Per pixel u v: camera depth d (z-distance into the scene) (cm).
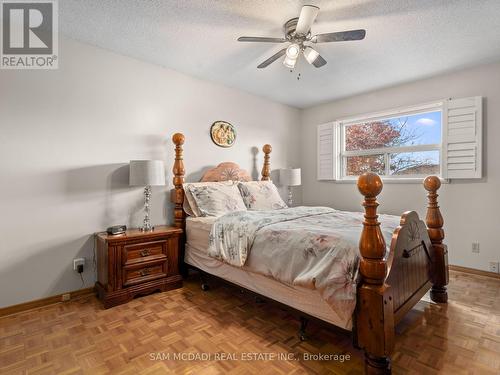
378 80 345
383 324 136
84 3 197
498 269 292
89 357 163
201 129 341
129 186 281
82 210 252
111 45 258
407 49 264
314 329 195
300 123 478
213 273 252
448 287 268
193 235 280
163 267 265
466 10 203
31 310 223
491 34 236
